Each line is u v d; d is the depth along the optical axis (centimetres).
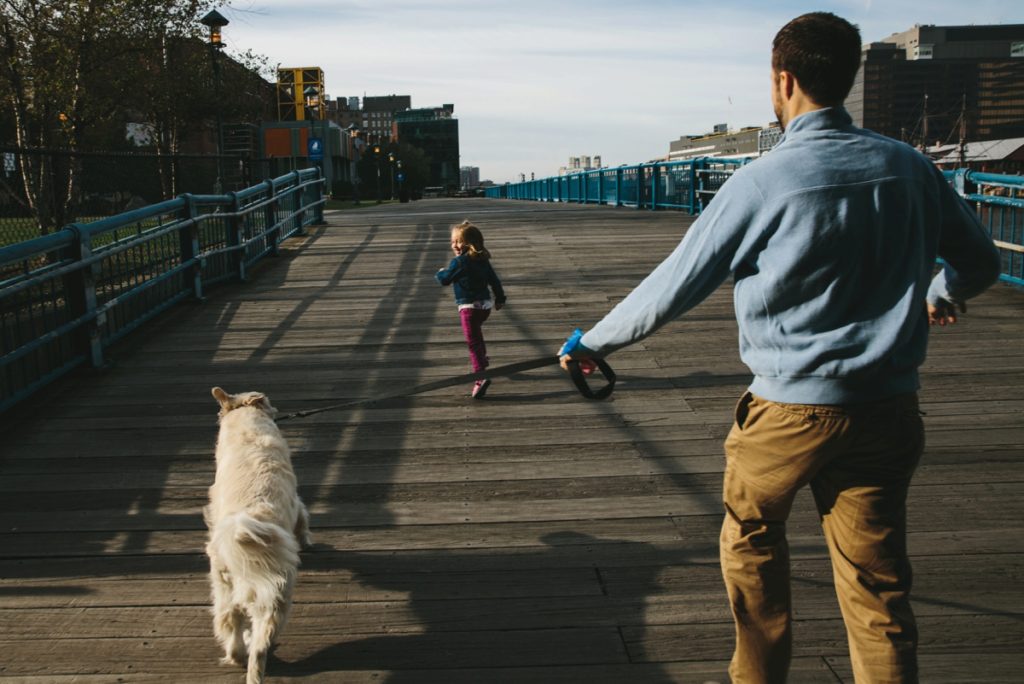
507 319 830
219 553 286
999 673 294
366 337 779
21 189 1062
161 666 310
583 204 2505
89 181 1120
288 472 337
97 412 592
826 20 223
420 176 13375
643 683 295
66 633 331
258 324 833
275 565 278
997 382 606
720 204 224
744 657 242
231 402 373
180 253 904
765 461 222
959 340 714
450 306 889
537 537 405
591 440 525
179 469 495
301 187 1507
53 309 643
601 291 936
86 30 1498
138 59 1748
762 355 223
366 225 1661
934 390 593
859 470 217
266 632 273
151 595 359
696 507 432
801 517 416
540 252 1201
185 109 2177
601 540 400
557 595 353
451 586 362
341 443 530
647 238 1320
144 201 1207
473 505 441
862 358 208
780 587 238
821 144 217
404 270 1095
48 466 500
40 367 632
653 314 230
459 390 629
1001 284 912
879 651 217
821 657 306
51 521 430
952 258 236
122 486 471
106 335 732
